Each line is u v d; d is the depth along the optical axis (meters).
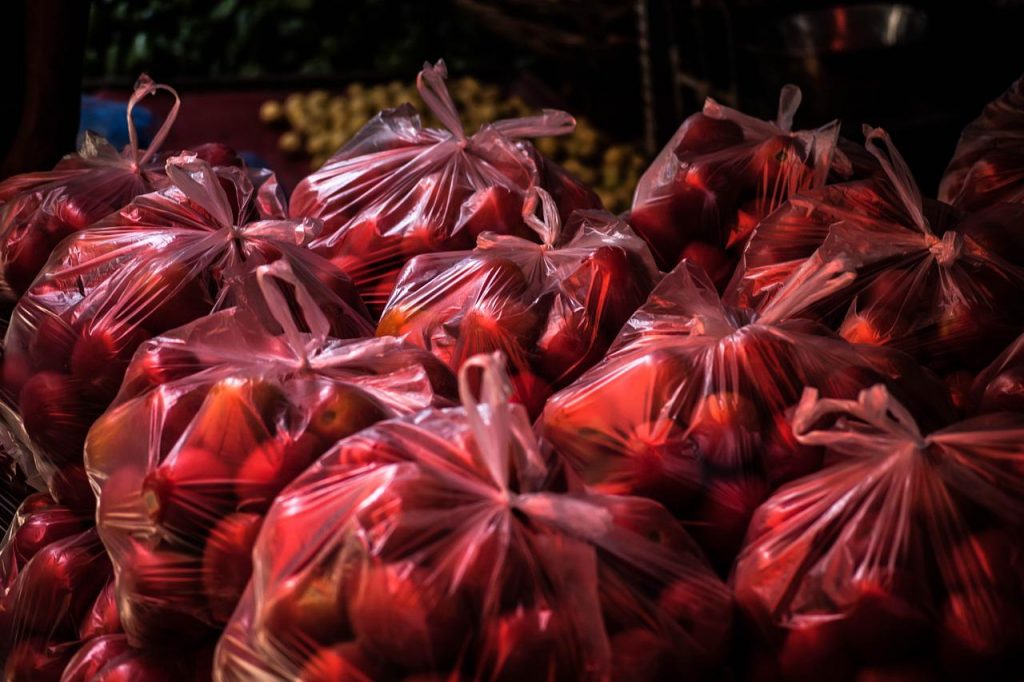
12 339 1.55
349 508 1.17
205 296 1.52
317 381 1.32
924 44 3.11
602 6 4.48
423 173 1.70
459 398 1.38
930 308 1.46
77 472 1.52
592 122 5.31
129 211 1.63
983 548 1.18
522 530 1.16
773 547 1.22
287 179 4.98
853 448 1.22
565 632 1.13
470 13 5.45
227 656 1.21
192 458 1.26
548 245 1.54
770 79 3.32
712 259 1.66
